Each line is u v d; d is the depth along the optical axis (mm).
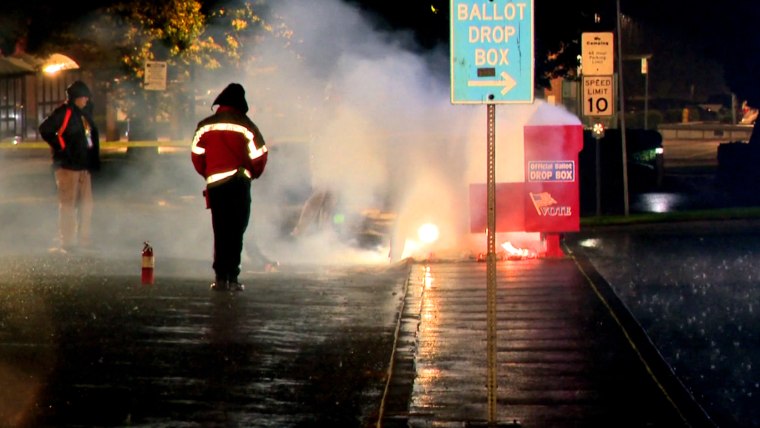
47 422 10539
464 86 10141
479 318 14812
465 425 10164
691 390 11703
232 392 11562
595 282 17234
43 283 17578
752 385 11883
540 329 14117
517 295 16375
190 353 13094
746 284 17594
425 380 11812
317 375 12242
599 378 11828
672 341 13828
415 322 14633
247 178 16734
